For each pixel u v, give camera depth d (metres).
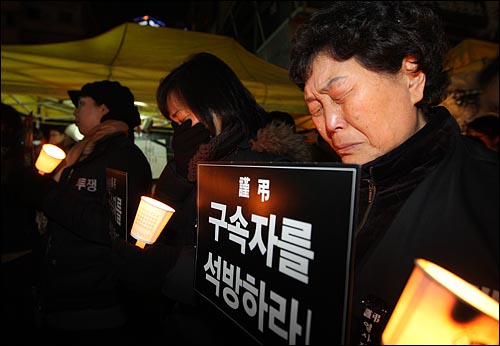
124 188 1.20
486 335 0.42
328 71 0.67
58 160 1.78
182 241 1.15
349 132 0.69
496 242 0.55
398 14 0.63
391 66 0.62
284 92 3.48
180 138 1.15
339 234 0.51
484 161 0.60
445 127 0.63
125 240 1.18
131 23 3.88
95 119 1.86
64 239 1.62
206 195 0.88
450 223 0.60
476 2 6.78
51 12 31.45
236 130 1.10
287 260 0.61
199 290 0.90
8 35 29.25
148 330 1.69
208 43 4.10
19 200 1.77
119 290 1.65
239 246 0.74
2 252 1.72
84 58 3.12
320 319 0.53
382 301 0.65
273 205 0.65
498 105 2.55
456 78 3.90
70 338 1.61
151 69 3.13
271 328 0.64
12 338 1.76
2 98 4.07
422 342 0.44
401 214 0.65
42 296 1.66
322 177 0.54
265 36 8.15
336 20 0.65
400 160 0.65
